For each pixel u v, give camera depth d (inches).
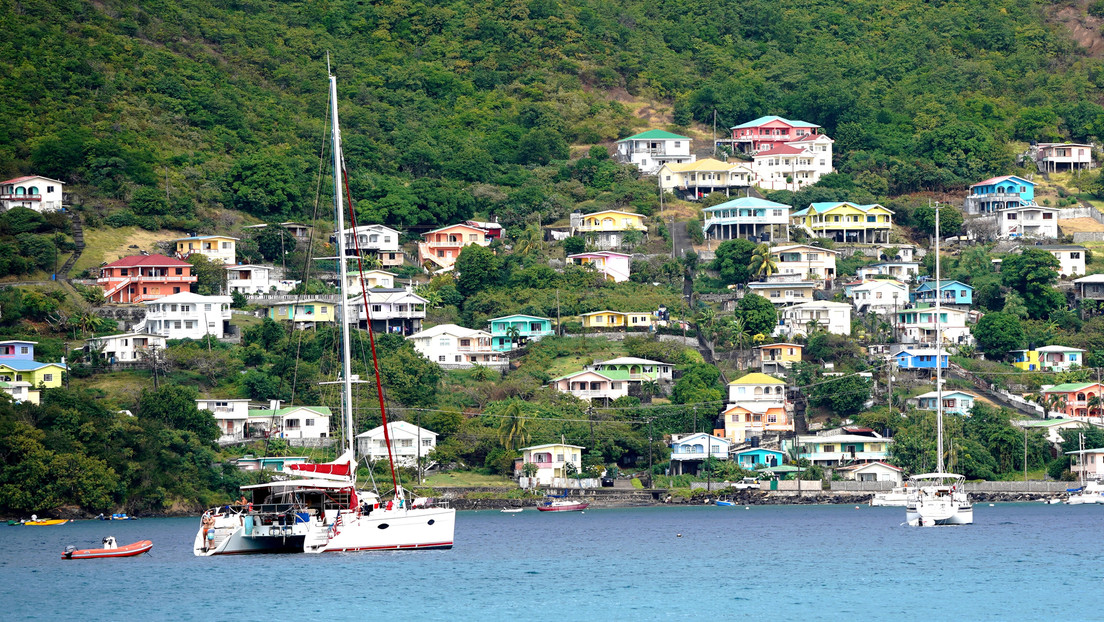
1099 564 6934.1
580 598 5905.5
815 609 5649.6
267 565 6732.3
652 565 7017.7
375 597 5866.1
